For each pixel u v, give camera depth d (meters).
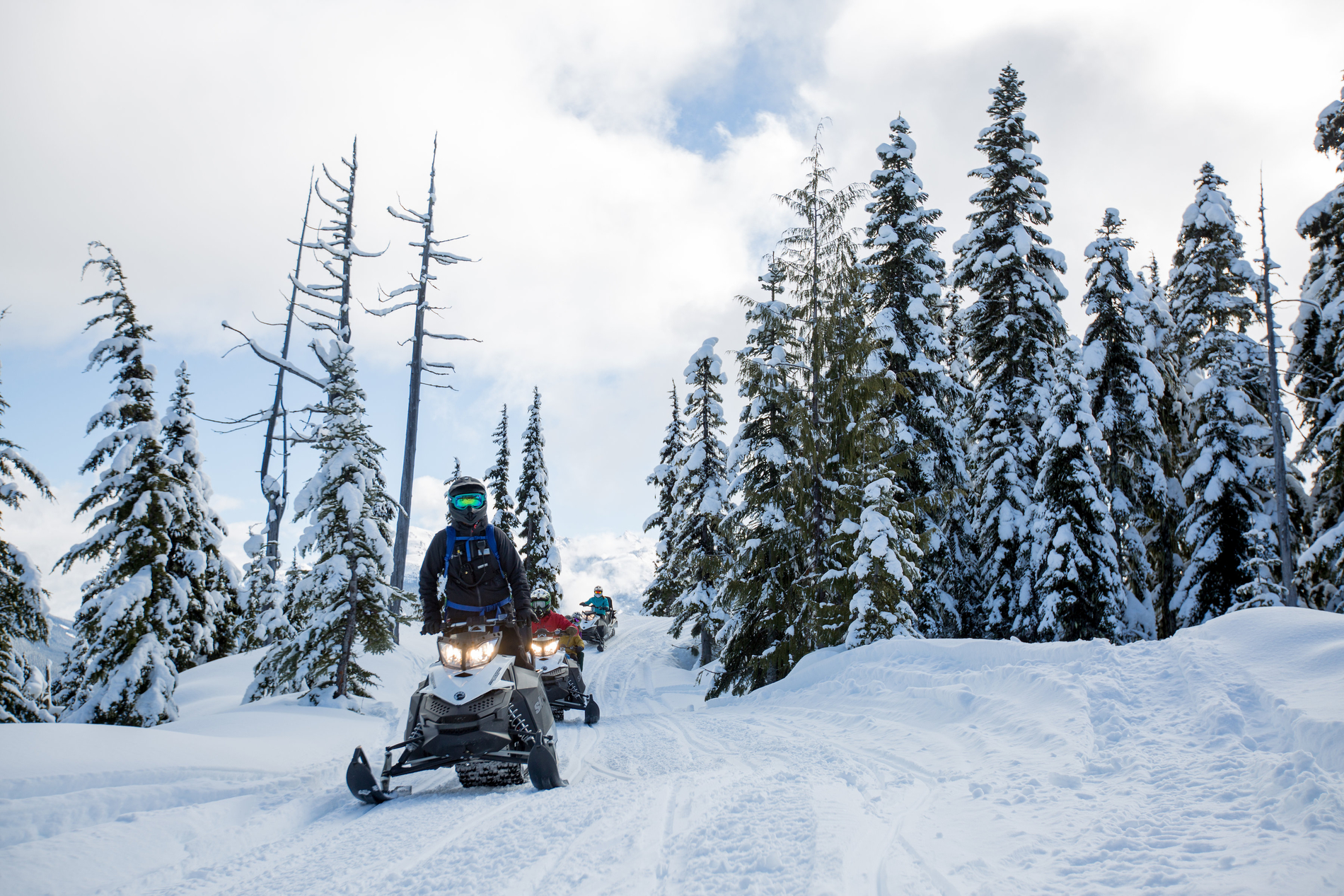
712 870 3.17
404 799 5.36
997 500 21.44
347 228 26.14
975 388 23.77
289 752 7.46
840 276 17.48
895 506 14.73
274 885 3.49
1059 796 4.09
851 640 13.80
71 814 4.57
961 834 3.64
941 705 7.62
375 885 3.36
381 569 13.07
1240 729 4.51
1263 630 5.76
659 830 3.88
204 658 21.22
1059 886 2.80
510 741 5.35
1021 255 20.75
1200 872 2.74
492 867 3.46
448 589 5.75
